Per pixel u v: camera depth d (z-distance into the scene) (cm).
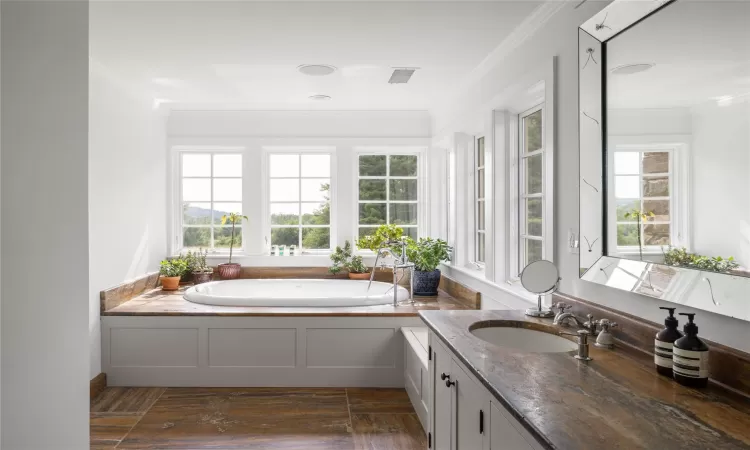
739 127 135
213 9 271
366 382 378
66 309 112
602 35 202
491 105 345
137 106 451
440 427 221
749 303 132
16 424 100
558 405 124
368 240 520
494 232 347
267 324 377
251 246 539
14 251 99
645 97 176
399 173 554
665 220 166
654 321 178
